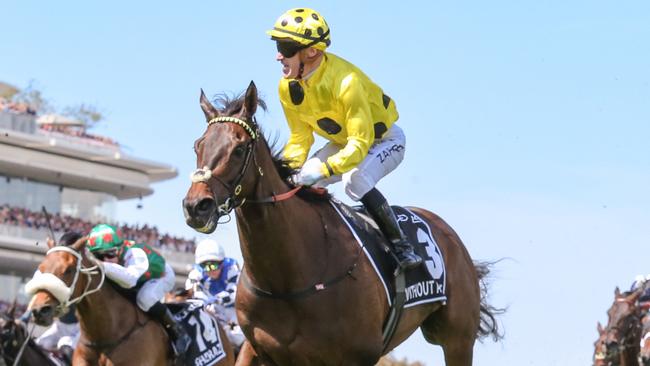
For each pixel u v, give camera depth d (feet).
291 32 27.81
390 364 92.48
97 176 155.02
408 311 29.19
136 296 40.52
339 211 28.48
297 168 28.35
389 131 30.55
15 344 41.27
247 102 25.99
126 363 39.37
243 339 47.85
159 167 163.32
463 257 32.37
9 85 185.88
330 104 28.35
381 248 28.68
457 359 31.86
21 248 132.26
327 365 27.02
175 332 41.63
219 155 25.18
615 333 55.42
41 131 150.41
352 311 26.89
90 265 38.45
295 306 26.37
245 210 26.12
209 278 47.39
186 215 24.61
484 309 34.94
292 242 26.32
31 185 149.79
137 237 140.05
